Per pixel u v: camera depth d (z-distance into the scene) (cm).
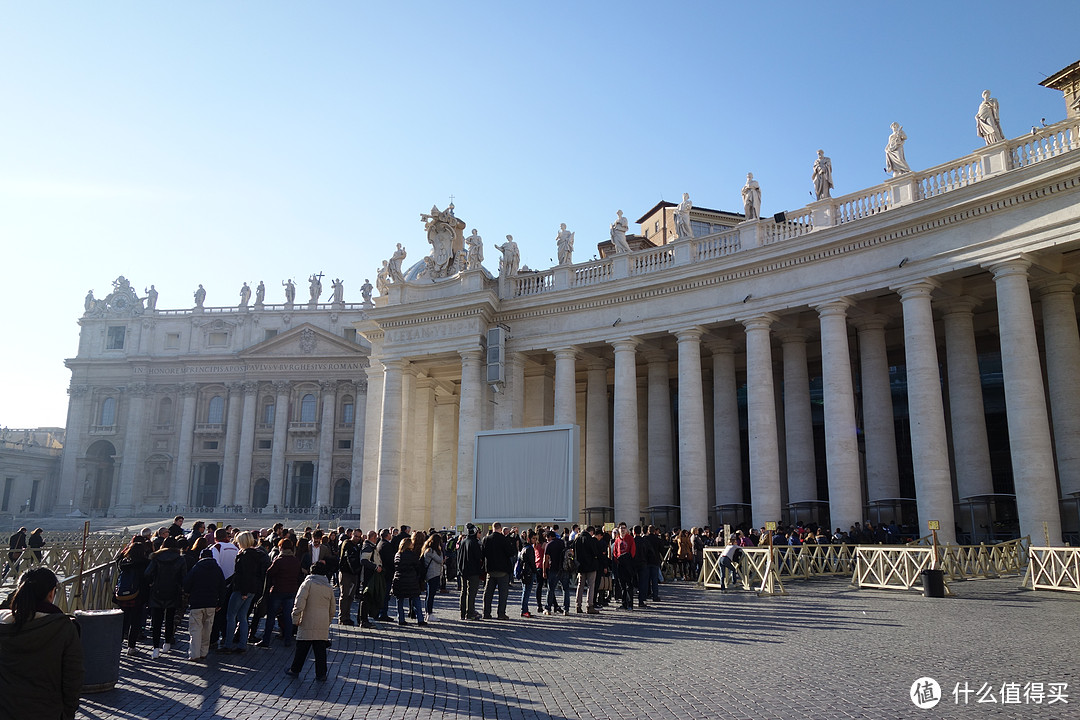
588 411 3356
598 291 3044
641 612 1623
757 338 2698
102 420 9319
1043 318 2438
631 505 2877
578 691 909
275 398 8725
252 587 1241
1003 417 3188
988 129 2331
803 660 1029
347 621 1537
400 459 3312
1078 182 2091
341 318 8969
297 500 8644
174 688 984
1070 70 2773
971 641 1109
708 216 4622
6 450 9238
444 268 3503
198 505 8825
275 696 934
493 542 1608
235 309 9250
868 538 2234
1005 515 2525
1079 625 1211
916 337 2361
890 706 789
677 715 791
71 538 4381
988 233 2253
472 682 980
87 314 9525
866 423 2753
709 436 3475
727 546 1923
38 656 565
